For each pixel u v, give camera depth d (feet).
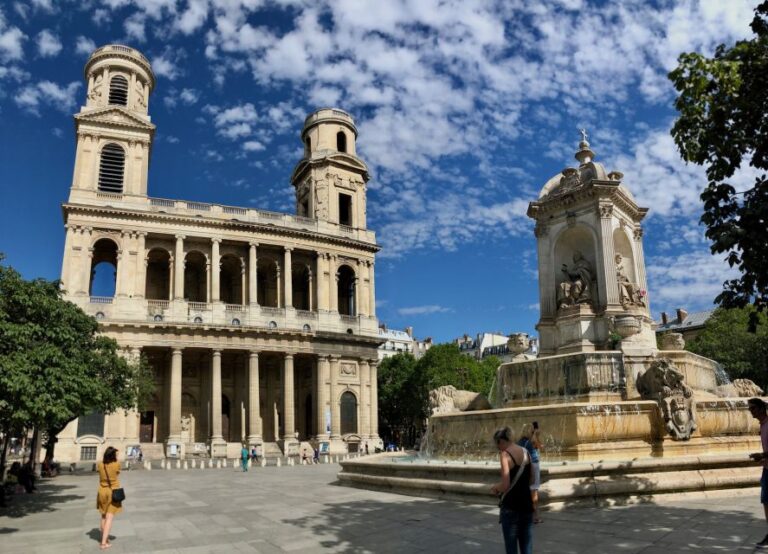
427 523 46.96
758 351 205.67
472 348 557.74
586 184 82.69
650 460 53.01
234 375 248.73
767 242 37.58
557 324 82.23
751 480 54.44
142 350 219.00
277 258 254.88
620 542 36.40
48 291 85.10
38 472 137.69
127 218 224.33
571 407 56.24
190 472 147.84
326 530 47.98
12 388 61.77
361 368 258.16
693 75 40.19
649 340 82.02
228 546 43.88
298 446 231.30
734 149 40.93
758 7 40.83
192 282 255.91
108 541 48.85
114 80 245.86
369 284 270.87
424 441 81.05
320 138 281.95
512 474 29.07
